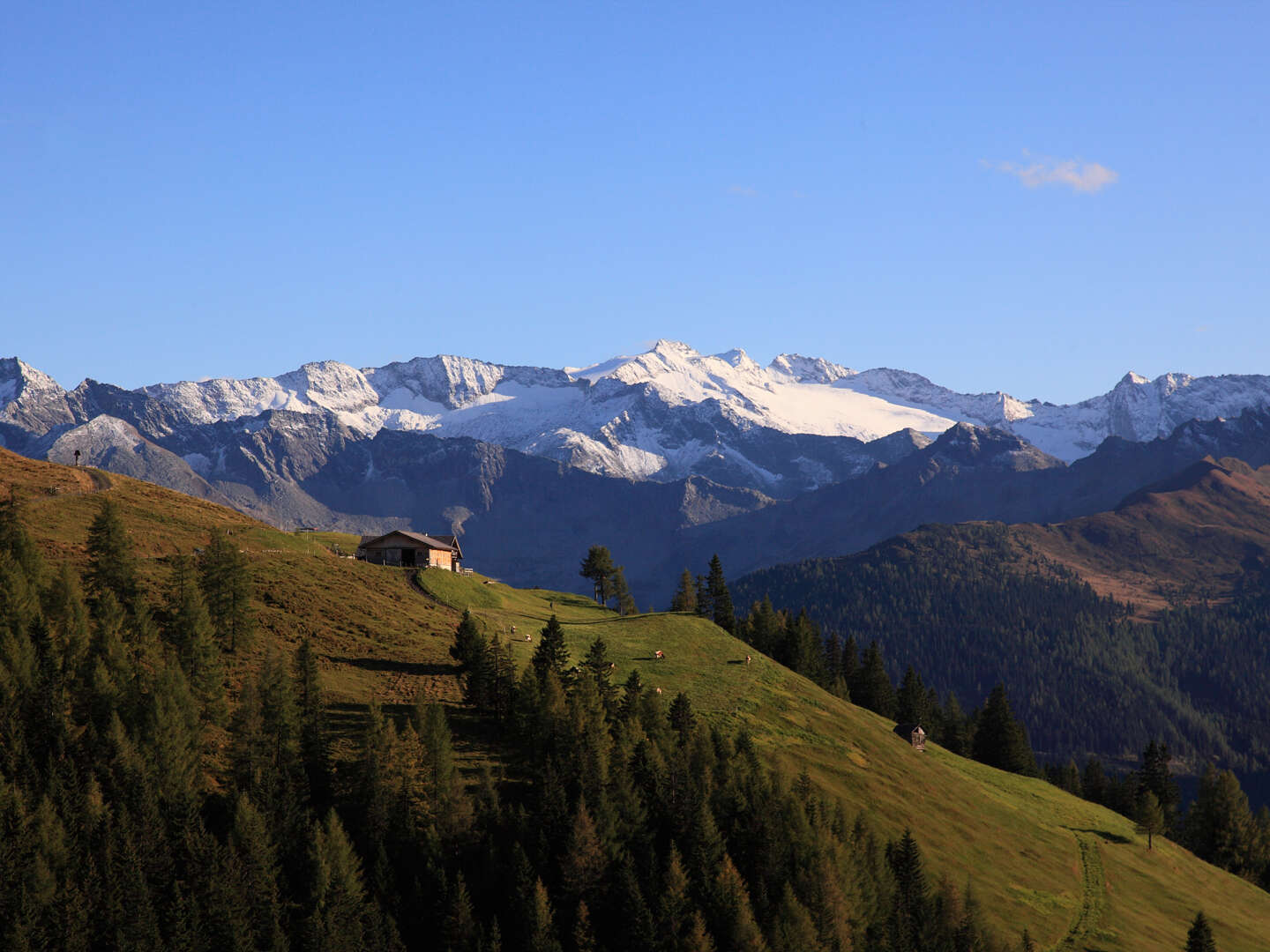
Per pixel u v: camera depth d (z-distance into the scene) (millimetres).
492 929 82562
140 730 91000
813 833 102312
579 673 119875
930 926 101125
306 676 102188
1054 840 137875
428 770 93312
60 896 78000
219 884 79938
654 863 93062
